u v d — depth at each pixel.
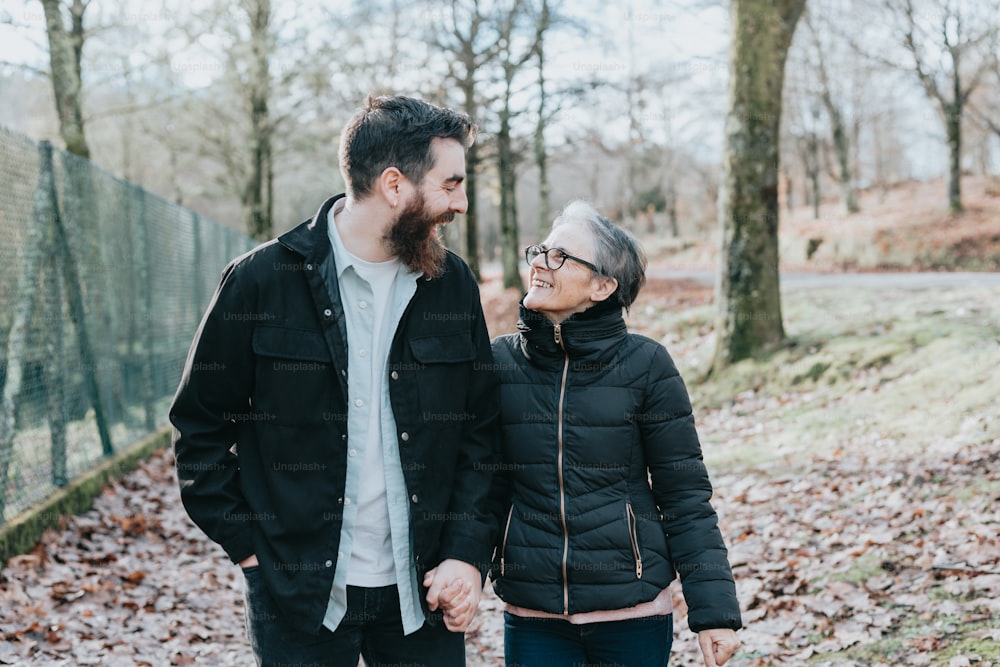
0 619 4.07
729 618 2.30
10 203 5.16
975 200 28.84
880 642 3.87
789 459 7.27
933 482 5.76
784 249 29.12
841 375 9.39
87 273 6.79
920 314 10.79
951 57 26.00
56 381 5.81
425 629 2.26
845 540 5.12
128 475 7.25
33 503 5.36
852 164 38.22
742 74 10.33
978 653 3.55
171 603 4.77
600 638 2.39
